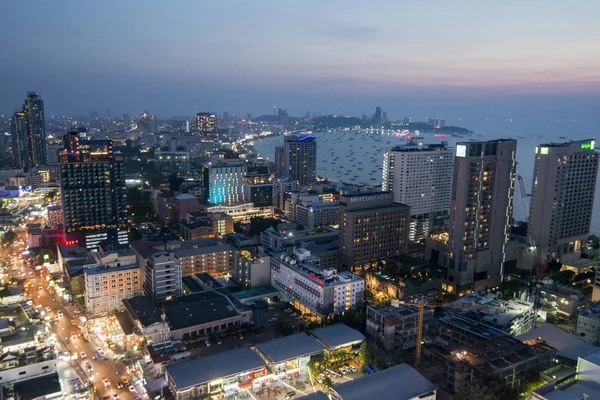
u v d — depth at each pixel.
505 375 178.25
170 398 185.75
